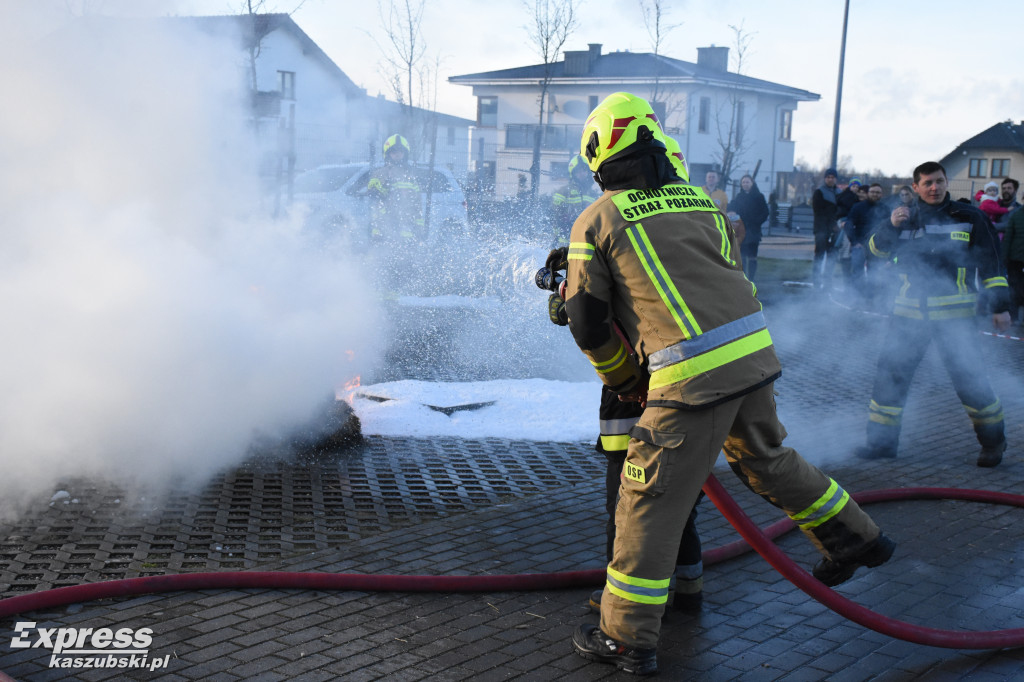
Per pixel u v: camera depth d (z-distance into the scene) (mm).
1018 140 46812
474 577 3650
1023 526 4527
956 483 5355
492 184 19797
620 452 3389
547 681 2992
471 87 39906
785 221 41375
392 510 4586
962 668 3125
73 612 3355
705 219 3098
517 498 4848
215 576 3562
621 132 3088
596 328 3045
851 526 3283
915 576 3912
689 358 2928
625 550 3031
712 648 3252
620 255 3004
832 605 3086
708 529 4469
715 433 2961
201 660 3043
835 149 24922
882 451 5820
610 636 3051
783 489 3254
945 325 5547
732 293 3010
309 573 3619
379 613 3443
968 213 5535
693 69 36469
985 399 5566
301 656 3096
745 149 36750
